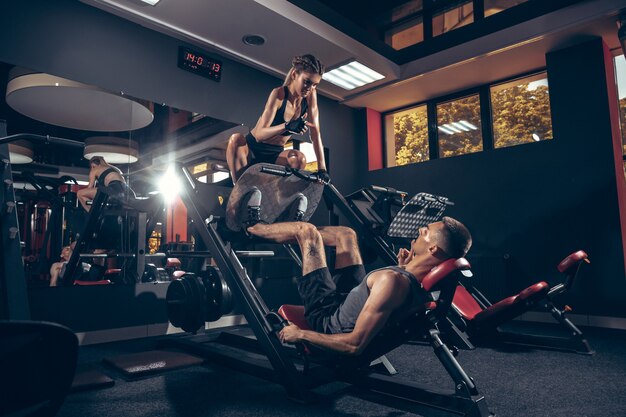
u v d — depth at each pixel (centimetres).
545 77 499
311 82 272
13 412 80
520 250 473
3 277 209
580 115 439
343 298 197
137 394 217
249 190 254
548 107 495
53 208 322
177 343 313
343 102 596
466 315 311
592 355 298
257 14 381
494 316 287
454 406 177
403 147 623
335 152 589
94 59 354
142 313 374
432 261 166
